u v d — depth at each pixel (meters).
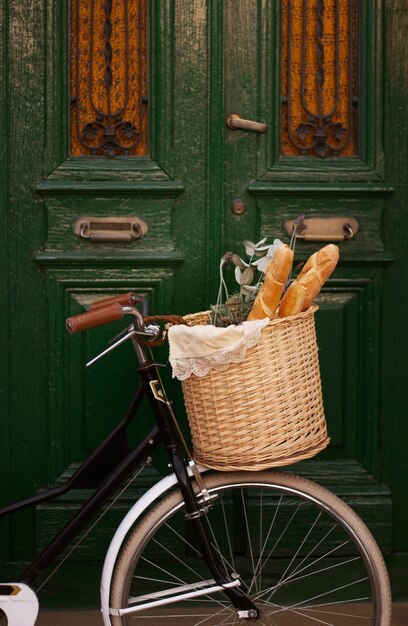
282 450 2.33
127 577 2.50
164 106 3.01
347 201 3.05
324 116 3.07
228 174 3.04
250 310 2.54
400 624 2.99
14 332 3.02
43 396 3.04
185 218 3.03
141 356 2.48
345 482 3.10
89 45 3.01
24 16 2.96
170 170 3.02
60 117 2.99
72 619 3.01
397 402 3.11
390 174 3.06
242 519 3.10
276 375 2.31
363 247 3.06
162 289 3.03
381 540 3.10
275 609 3.08
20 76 2.97
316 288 2.39
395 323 3.09
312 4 3.05
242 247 3.05
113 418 3.06
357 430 3.11
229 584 2.48
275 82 3.03
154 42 3.00
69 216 3.00
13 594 2.50
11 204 2.99
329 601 3.10
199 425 2.37
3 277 3.00
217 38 3.00
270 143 3.04
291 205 3.05
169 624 3.01
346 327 3.08
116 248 3.02
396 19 3.03
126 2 3.01
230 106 3.02
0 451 3.04
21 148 2.98
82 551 3.05
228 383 2.29
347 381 3.09
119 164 3.02
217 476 2.51
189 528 3.09
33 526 3.08
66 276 3.01
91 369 3.04
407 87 3.04
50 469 3.05
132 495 3.06
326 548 3.10
